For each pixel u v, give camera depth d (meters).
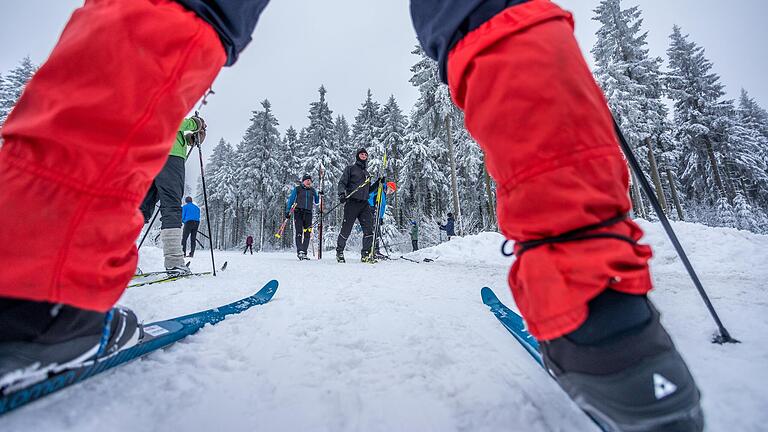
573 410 0.75
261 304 1.87
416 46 19.09
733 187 25.70
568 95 0.59
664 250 5.01
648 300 0.62
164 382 0.84
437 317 1.60
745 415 0.70
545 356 0.66
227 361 1.01
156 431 0.65
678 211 22.52
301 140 33.12
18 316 0.56
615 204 0.58
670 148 22.80
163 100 0.61
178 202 3.15
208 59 0.67
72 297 0.57
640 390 0.54
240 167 34.62
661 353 0.56
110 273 0.60
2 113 21.70
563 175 0.57
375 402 0.79
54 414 0.65
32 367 0.58
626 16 20.56
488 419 0.72
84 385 0.77
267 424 0.70
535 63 0.61
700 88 24.84
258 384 0.87
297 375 0.93
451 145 17.64
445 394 0.83
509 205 0.63
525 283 0.62
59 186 0.54
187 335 1.21
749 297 1.91
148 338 1.00
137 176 0.61
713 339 1.13
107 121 0.56
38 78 0.55
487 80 0.64
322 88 28.97
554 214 0.58
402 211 24.80
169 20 0.60
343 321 1.52
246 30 0.75
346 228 6.38
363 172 6.41
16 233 0.52
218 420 0.70
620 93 17.53
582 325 0.58
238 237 35.62
